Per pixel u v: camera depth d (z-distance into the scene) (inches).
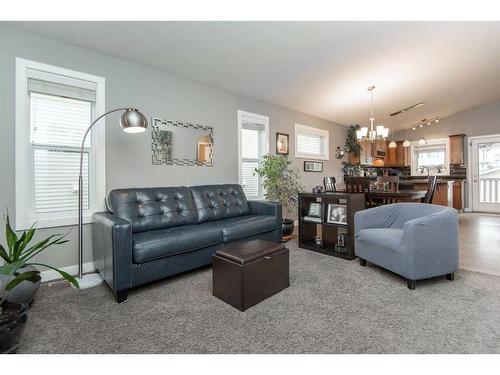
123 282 73.9
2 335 46.9
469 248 122.0
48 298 76.5
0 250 57.8
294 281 87.4
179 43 101.7
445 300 72.1
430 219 80.7
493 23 112.5
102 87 103.7
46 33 89.7
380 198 161.5
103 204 103.3
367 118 237.0
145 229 96.6
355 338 55.7
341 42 113.5
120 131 108.6
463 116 262.8
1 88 83.1
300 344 54.0
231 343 54.7
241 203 133.4
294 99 172.9
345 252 114.0
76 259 97.7
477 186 255.0
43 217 93.1
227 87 145.6
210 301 74.0
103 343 54.9
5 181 84.0
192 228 97.7
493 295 74.6
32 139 91.7
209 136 140.2
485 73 173.9
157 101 120.0
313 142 216.2
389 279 88.3
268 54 116.0
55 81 93.6
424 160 292.2
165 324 62.1
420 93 194.4
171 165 125.0
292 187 163.2
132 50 103.7
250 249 77.1
